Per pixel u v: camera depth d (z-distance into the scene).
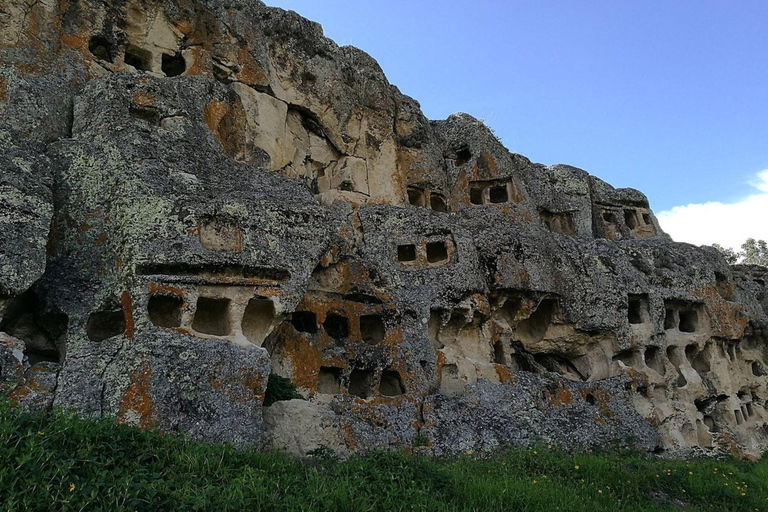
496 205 22.36
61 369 10.00
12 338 9.72
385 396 14.46
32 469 6.51
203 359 10.52
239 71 18.39
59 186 11.73
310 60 20.58
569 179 26.03
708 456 19.27
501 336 18.19
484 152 23.28
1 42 13.52
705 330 22.27
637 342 20.12
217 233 11.73
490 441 14.58
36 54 13.99
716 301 22.81
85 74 14.74
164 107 13.52
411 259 17.69
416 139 22.86
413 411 14.41
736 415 22.38
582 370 20.47
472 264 17.73
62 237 11.41
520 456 13.37
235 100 16.45
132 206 11.07
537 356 20.56
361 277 15.48
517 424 15.42
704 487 13.58
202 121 14.34
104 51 16.12
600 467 13.08
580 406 17.58
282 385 12.76
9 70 13.02
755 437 22.39
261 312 12.21
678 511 11.56
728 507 12.94
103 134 12.60
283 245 12.43
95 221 11.51
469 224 19.67
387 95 22.55
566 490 10.88
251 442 10.40
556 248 20.31
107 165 11.96
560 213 25.50
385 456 10.70
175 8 17.28
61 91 13.85
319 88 20.58
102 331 11.13
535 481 10.98
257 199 12.55
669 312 22.14
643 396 19.55
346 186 20.36
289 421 11.16
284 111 19.41
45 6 14.55
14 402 8.92
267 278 12.08
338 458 11.03
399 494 8.84
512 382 16.88
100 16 15.82
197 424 10.02
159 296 10.76
